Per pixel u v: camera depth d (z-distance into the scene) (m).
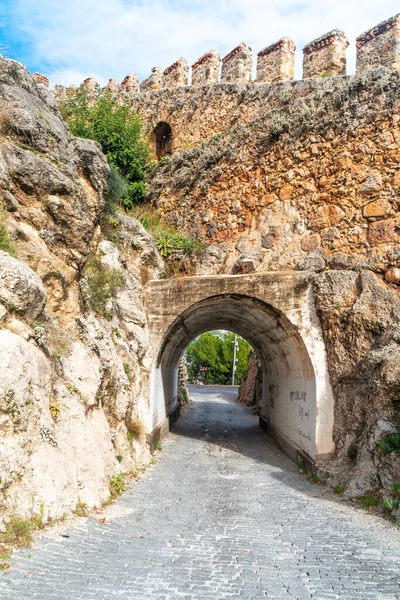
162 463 11.65
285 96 13.46
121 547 5.64
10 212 8.44
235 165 13.76
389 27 12.45
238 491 9.32
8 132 9.10
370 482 8.48
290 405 13.48
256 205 13.10
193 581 4.73
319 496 9.05
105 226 12.31
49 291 8.77
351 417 10.27
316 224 11.87
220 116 15.95
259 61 15.55
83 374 8.28
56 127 9.98
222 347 49.22
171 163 16.09
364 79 11.48
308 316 11.32
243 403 29.27
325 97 12.18
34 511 5.64
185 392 27.75
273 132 12.80
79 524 6.14
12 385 5.82
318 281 11.26
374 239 10.88
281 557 5.57
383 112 11.12
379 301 10.29
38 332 7.21
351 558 5.60
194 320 15.40
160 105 18.61
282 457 13.33
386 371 8.96
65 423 7.19
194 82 17.89
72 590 4.31
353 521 7.28
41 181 8.88
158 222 15.56
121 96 19.97
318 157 12.07
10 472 5.52
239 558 5.49
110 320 11.05
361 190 11.20
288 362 13.34
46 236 8.96
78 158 10.78
